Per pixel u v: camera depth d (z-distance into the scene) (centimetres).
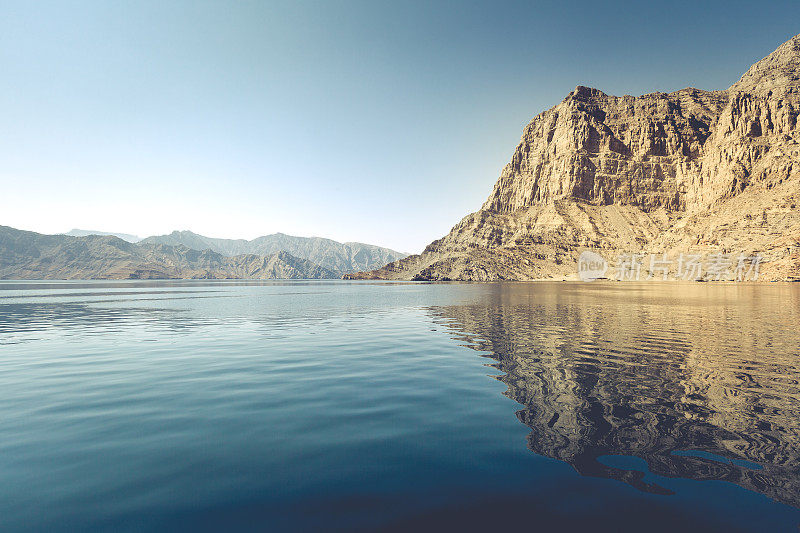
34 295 10075
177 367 1819
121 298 8631
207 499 699
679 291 9238
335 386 1473
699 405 1186
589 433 989
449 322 3581
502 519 628
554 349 2153
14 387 1470
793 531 589
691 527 601
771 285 12188
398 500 689
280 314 4619
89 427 1058
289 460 854
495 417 1120
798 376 1530
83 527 614
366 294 10031
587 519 625
